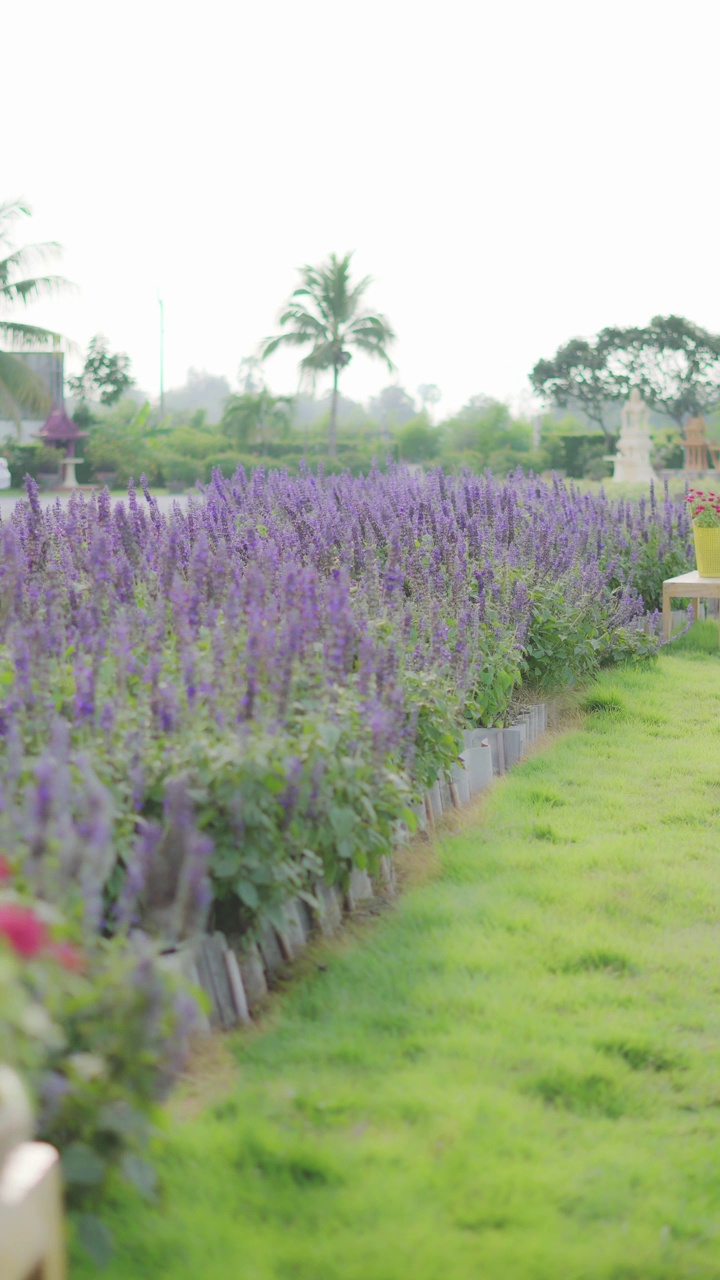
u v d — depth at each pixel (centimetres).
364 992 363
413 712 469
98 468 4647
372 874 437
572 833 525
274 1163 270
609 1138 288
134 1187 248
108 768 334
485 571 720
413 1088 303
